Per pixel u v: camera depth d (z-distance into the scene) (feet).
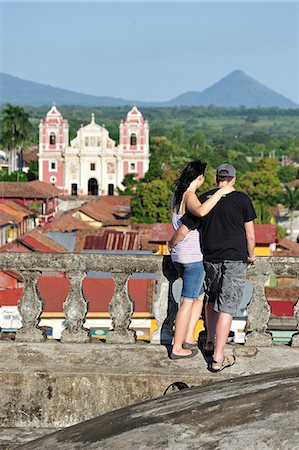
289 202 350.43
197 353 28.66
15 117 453.99
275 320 84.07
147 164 485.56
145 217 278.46
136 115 483.92
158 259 29.73
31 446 17.80
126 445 15.84
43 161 489.67
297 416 15.17
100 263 29.76
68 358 28.43
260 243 174.29
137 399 27.09
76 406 27.25
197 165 27.09
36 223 318.86
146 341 30.25
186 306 27.94
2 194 346.54
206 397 17.51
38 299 30.07
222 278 26.48
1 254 29.73
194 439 15.37
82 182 487.20
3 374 27.27
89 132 488.02
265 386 17.20
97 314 96.43
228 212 26.17
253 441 14.71
